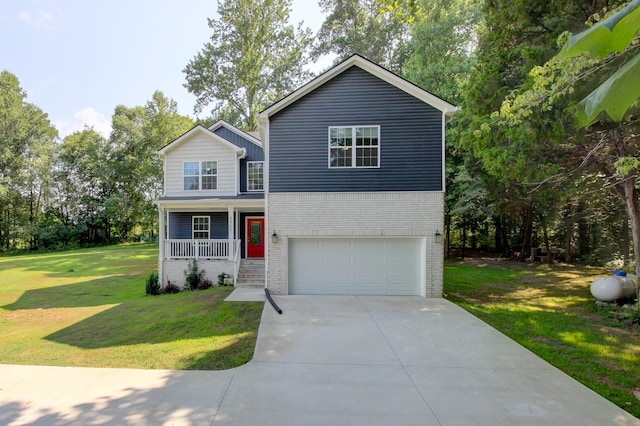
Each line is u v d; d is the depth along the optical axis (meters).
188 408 3.92
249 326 7.16
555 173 8.12
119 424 3.60
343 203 10.21
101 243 36.97
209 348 5.96
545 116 7.44
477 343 6.17
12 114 31.19
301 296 10.07
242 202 13.48
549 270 15.69
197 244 13.34
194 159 15.09
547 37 8.39
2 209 32.31
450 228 22.33
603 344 6.23
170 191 15.02
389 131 10.20
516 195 12.36
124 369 5.07
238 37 26.88
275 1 26.81
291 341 6.24
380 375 4.84
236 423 3.63
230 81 26.95
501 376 4.85
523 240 19.80
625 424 3.69
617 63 2.98
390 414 3.83
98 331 7.45
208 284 12.73
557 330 7.04
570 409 3.98
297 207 10.30
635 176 7.85
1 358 5.70
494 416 3.81
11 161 31.48
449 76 18.03
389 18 24.86
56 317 9.37
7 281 15.81
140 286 14.15
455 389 4.44
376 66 10.05
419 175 10.09
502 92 9.14
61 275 17.39
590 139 7.90
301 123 10.38
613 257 16.02
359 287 10.34
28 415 3.78
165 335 6.86
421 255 10.15
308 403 4.05
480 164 12.80
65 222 35.72
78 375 4.86
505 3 8.73
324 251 10.42
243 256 15.38
